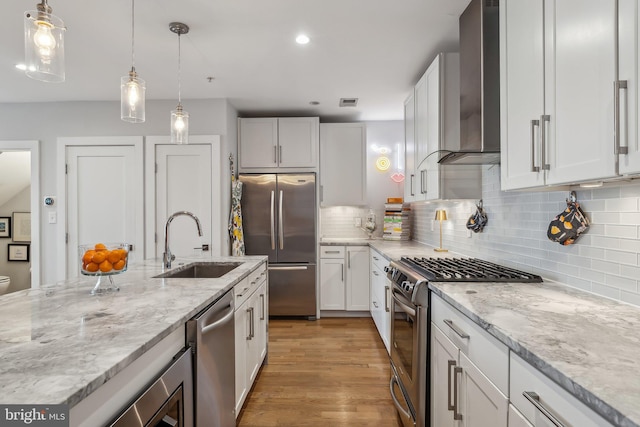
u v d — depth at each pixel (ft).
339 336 11.35
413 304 5.81
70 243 12.16
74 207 12.16
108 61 9.00
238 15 6.92
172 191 12.10
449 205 9.99
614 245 4.33
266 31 7.55
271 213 12.99
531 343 2.97
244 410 7.13
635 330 3.29
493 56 6.10
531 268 6.08
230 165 12.57
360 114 13.93
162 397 3.35
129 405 2.86
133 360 2.80
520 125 4.64
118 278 5.94
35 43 4.20
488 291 4.89
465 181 7.98
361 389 7.96
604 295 4.50
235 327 6.12
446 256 8.93
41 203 12.21
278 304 13.05
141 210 12.05
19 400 2.06
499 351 3.40
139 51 8.46
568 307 4.08
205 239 12.01
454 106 7.80
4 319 3.65
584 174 3.41
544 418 2.70
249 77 10.16
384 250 10.29
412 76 10.08
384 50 8.46
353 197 13.78
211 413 4.68
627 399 2.08
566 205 5.16
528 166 4.43
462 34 6.86
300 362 9.37
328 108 13.15
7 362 2.59
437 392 5.22
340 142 13.80
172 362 3.70
